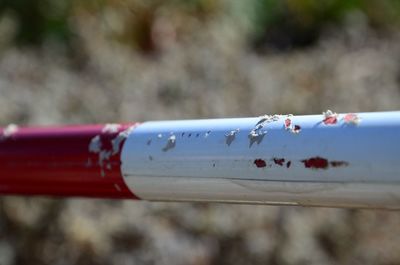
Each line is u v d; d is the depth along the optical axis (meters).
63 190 1.46
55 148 1.45
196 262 2.88
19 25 5.24
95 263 2.87
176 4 5.43
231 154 1.17
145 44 5.21
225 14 5.58
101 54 4.29
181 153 1.23
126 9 5.25
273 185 1.13
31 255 2.91
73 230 2.87
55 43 4.88
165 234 2.92
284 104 3.63
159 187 1.29
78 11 5.18
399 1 6.25
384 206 1.05
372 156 1.02
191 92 3.76
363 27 5.49
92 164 1.37
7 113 3.17
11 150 1.51
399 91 4.22
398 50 4.92
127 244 2.91
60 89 3.62
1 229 2.91
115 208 2.97
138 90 3.75
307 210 3.12
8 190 1.55
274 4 6.30
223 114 3.49
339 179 1.05
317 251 3.06
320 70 4.20
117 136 1.35
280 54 5.69
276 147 1.11
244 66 4.14
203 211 2.98
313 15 6.37
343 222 3.17
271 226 2.97
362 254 3.20
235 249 2.95
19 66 3.90
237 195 1.19
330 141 1.06
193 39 4.70
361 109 3.69
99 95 3.63
